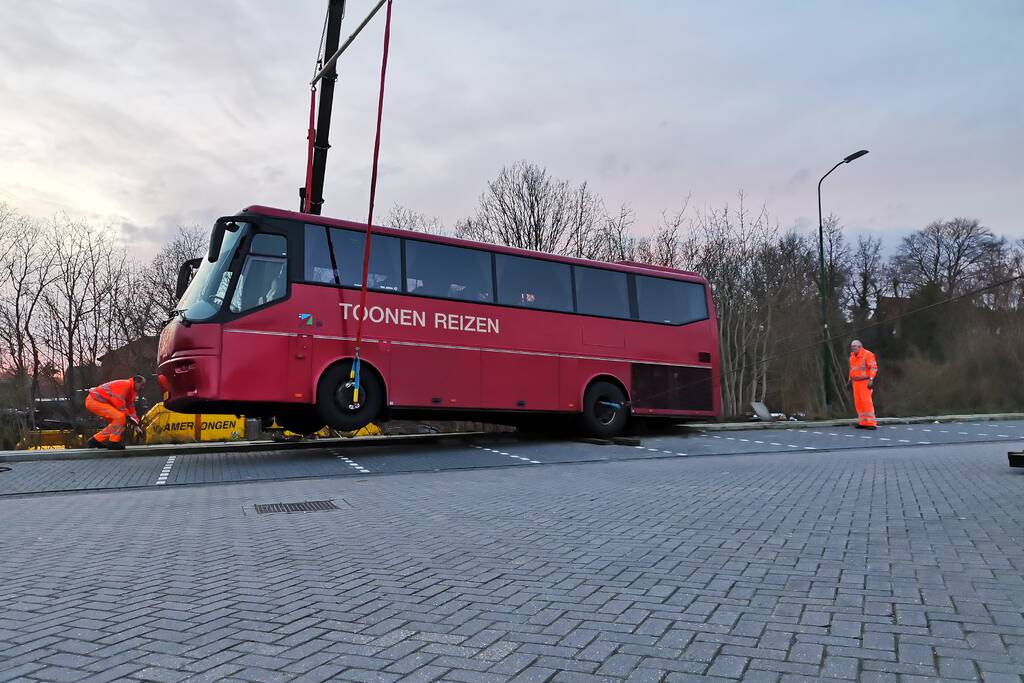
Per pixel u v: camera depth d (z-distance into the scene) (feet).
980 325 133.59
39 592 16.19
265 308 44.93
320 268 47.29
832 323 135.95
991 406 123.44
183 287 51.34
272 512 27.37
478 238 121.08
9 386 137.90
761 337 128.98
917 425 75.41
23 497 33.40
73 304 149.38
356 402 46.29
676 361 62.69
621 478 35.68
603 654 11.57
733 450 51.83
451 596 15.12
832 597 14.35
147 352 151.02
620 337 59.82
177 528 24.16
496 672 10.94
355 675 10.94
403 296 50.03
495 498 29.50
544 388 55.31
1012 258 161.89
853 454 46.83
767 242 128.26
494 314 53.72
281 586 16.28
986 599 13.99
